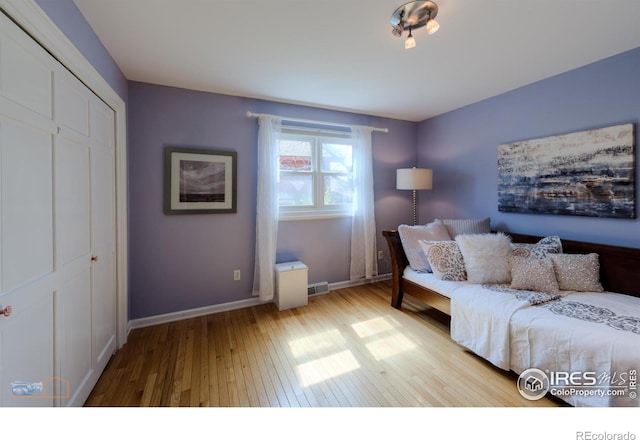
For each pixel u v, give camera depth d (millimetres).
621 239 2080
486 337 1876
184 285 2680
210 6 1503
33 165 1105
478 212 3162
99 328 1774
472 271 2314
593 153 2184
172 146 2570
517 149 2715
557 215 2455
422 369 1867
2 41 937
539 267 2104
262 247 2881
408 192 3932
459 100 3053
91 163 1646
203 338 2293
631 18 1627
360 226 3508
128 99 2404
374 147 3666
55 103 1256
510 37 1831
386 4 1503
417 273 2658
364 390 1662
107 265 1927
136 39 1803
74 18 1435
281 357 2014
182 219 2648
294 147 3209
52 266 1232
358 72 2334
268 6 1511
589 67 2209
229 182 2805
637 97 1971
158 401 1565
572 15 1601
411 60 2137
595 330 1452
